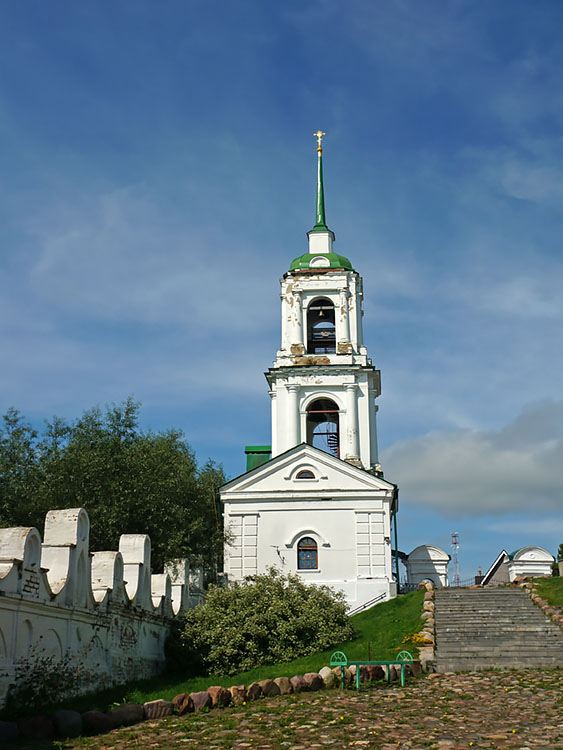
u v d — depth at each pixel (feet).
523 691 63.10
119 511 109.60
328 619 97.71
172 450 130.93
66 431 122.11
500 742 42.78
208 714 53.98
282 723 49.52
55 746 43.16
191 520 132.05
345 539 142.20
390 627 103.45
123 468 115.03
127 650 76.48
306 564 142.00
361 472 144.66
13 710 49.67
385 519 142.51
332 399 157.38
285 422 156.35
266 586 101.30
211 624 92.32
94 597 67.21
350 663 70.49
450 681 70.54
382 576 139.23
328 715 52.47
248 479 146.10
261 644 92.99
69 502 112.57
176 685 75.92
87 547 65.77
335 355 159.22
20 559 53.16
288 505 144.46
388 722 49.62
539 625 96.27
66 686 59.00
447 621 100.89
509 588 121.29
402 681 69.56
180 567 113.50
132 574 79.61
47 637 57.72
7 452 120.06
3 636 51.08
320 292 164.14
